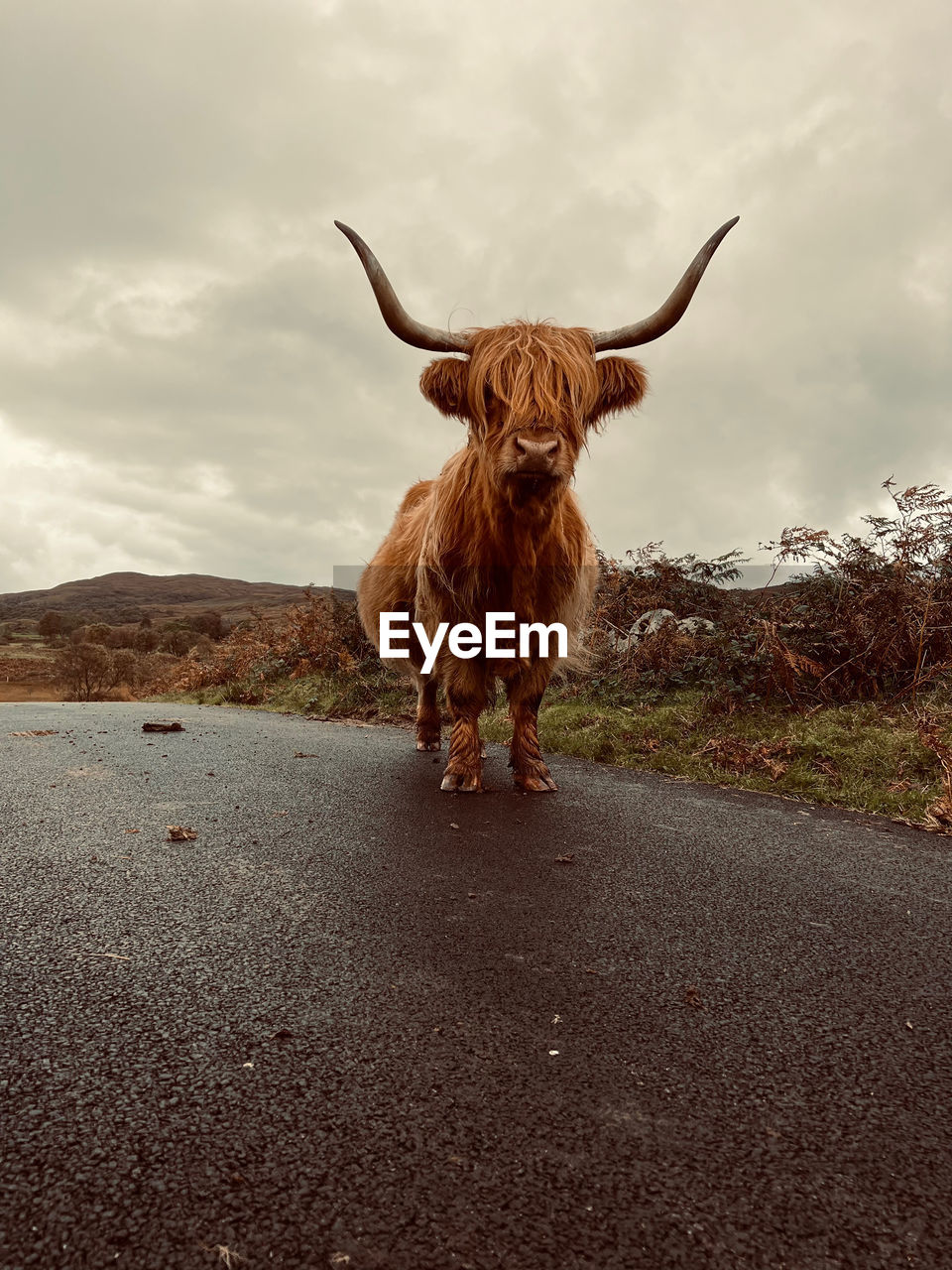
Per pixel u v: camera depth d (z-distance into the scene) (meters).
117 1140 1.11
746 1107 1.25
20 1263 0.89
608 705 6.29
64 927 1.92
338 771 4.23
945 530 5.33
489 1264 0.91
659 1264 0.92
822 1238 0.97
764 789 4.10
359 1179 1.05
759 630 5.75
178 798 3.46
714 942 1.95
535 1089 1.27
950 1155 1.15
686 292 3.40
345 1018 1.49
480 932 1.96
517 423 3.15
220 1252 0.92
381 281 3.40
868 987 1.71
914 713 4.86
